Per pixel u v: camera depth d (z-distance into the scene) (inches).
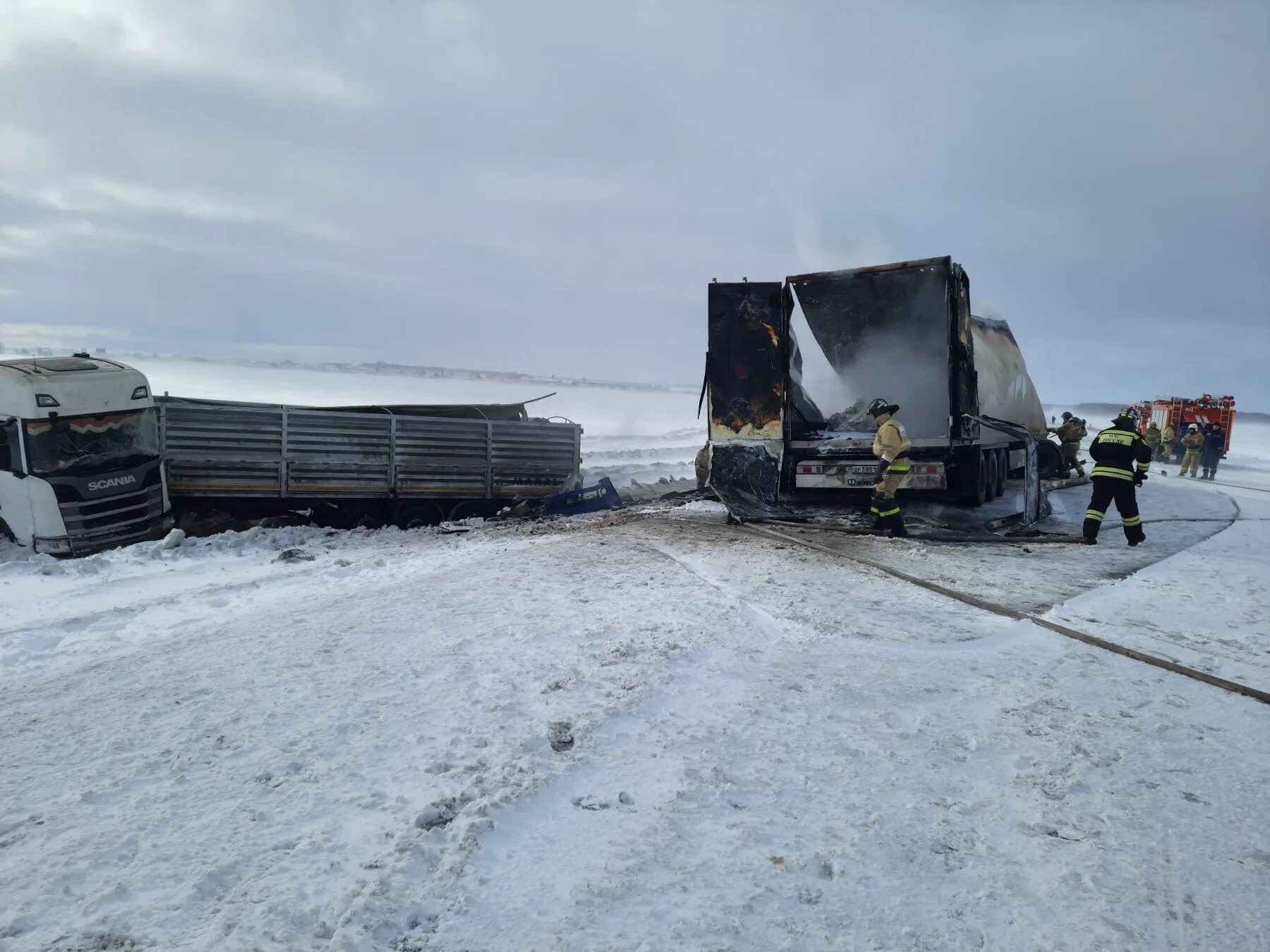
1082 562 378.0
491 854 129.1
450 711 187.5
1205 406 1296.8
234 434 576.1
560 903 116.8
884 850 131.6
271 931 110.1
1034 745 173.5
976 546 423.2
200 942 108.0
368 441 619.5
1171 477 952.3
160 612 299.6
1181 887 123.5
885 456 446.6
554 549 398.6
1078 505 609.6
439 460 644.7
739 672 214.4
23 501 486.0
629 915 114.1
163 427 553.9
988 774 159.9
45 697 205.6
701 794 148.6
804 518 512.4
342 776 156.5
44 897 118.0
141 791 151.8
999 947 109.3
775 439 525.3
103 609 320.2
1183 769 163.9
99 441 498.0
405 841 131.2
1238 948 109.8
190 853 130.0
